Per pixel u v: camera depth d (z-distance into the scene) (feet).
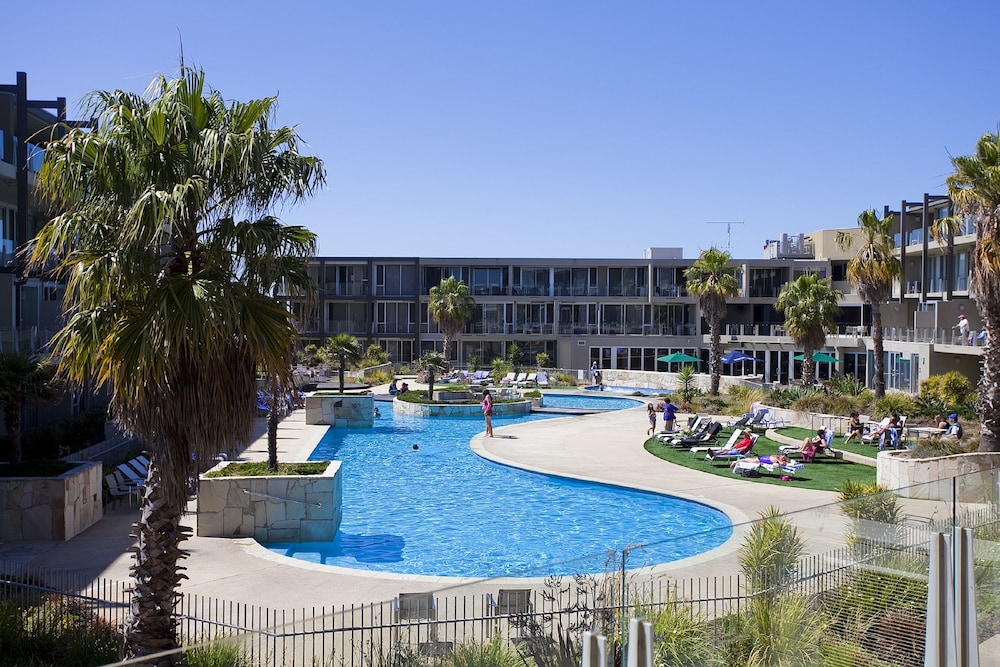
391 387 152.56
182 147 27.89
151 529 28.25
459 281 196.54
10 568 40.91
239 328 27.53
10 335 72.08
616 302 214.28
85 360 28.04
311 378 159.43
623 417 116.67
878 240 123.75
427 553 49.19
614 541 51.75
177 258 29.01
